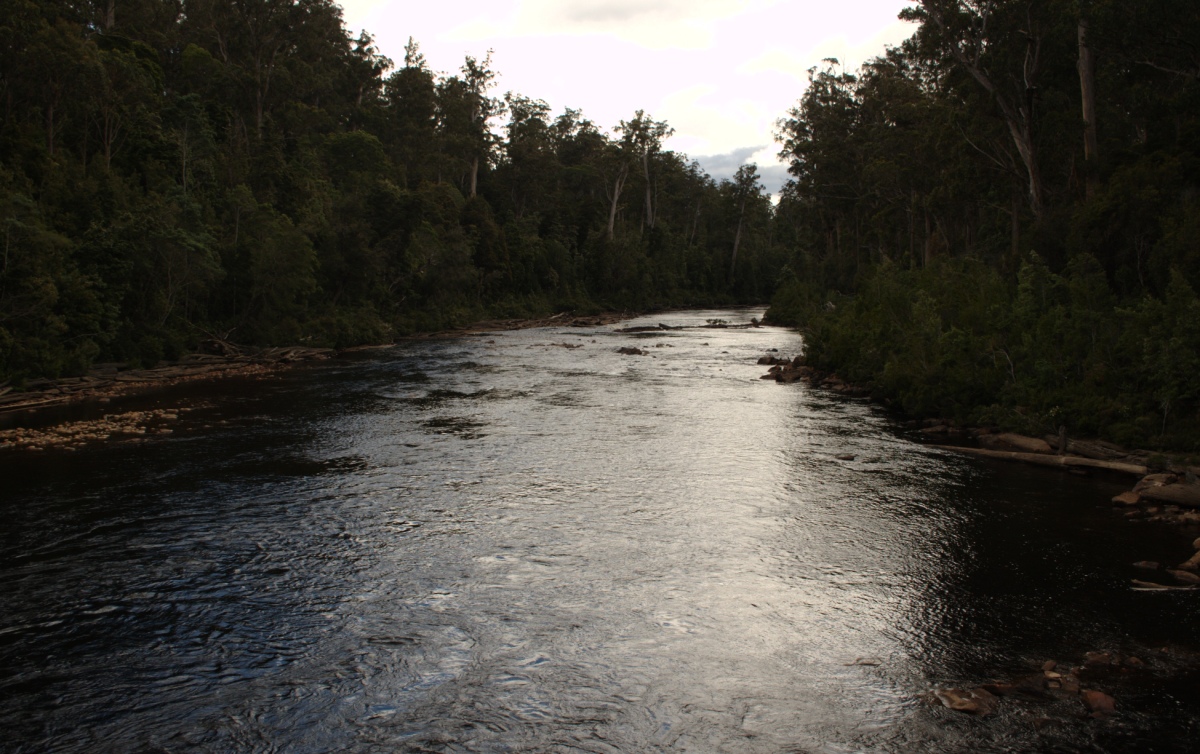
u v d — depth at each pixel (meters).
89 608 9.85
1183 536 12.66
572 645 8.91
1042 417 19.84
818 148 72.44
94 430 21.17
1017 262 33.94
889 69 66.62
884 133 59.44
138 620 9.52
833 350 32.88
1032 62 36.41
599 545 12.22
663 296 101.38
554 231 90.75
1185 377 17.39
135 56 47.47
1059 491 15.47
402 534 12.68
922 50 39.91
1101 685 7.98
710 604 10.04
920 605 10.03
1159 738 7.02
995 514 13.90
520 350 46.47
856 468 17.38
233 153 50.72
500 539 12.46
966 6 37.53
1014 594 10.37
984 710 7.47
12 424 22.11
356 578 10.84
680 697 7.80
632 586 10.61
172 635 9.15
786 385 31.39
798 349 46.84
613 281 92.62
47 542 12.24
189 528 12.94
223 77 60.44
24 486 15.48
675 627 9.38
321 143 72.00
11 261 27.16
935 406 23.06
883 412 24.98
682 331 62.84
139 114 42.31
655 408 25.56
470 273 64.56
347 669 8.37
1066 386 20.42
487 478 16.30
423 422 22.77
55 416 23.42
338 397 27.61
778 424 22.80
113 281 31.56
